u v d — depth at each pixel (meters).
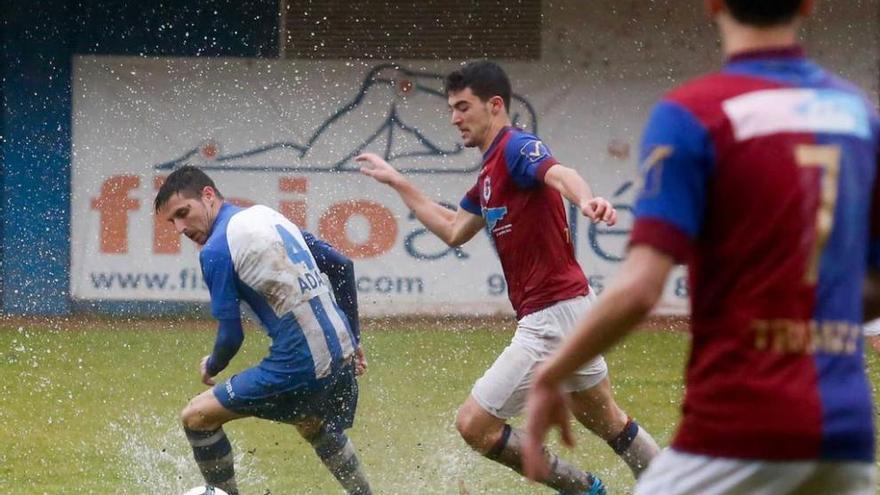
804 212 8.78
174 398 32.44
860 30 51.94
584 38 52.50
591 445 26.22
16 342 43.41
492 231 20.06
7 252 52.31
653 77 52.47
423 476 23.45
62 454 25.62
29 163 52.47
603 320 8.70
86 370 37.12
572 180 18.41
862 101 9.30
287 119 52.28
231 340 19.47
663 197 8.79
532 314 19.59
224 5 52.25
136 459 25.19
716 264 8.95
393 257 52.06
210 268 19.39
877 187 9.26
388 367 37.75
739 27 9.32
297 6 52.25
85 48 52.44
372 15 52.25
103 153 52.41
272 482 23.28
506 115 20.16
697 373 9.05
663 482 9.12
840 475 8.85
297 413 19.92
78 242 52.38
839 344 8.85
